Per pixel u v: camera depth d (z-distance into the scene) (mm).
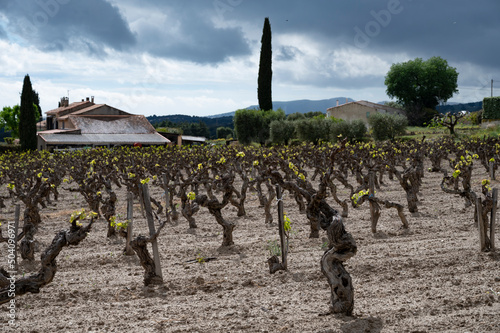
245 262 9852
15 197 22297
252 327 6453
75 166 28281
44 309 7422
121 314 7105
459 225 12875
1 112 94500
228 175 11047
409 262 9328
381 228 12891
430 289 7801
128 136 71625
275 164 15414
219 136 140000
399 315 6668
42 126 103625
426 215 14602
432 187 21266
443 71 89562
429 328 6238
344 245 6551
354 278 8586
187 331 6398
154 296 7988
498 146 30188
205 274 9117
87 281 8891
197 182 13852
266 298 7633
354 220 14180
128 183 16219
